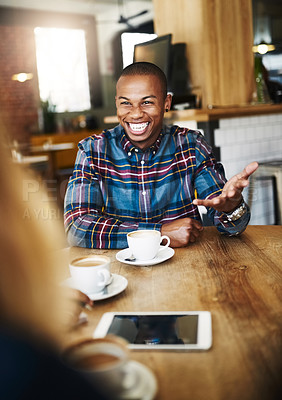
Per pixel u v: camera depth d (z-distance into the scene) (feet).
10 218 1.33
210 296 3.54
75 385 1.25
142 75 5.88
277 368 2.46
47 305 1.36
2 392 1.16
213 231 5.56
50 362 1.25
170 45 11.85
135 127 5.96
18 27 27.40
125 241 5.12
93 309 3.42
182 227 4.96
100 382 1.71
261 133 12.76
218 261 4.39
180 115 11.40
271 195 13.30
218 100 12.64
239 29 12.97
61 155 24.50
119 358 1.85
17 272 1.29
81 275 3.61
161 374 2.46
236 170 12.14
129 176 6.18
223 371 2.46
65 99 29.96
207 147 6.40
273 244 4.86
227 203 5.00
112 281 3.91
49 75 29.09
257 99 13.21
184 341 2.77
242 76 13.08
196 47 12.53
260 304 3.33
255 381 2.35
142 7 27.27
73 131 28.02
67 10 28.02
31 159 18.65
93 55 30.12
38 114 28.45
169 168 6.25
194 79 12.76
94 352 1.90
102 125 31.01
